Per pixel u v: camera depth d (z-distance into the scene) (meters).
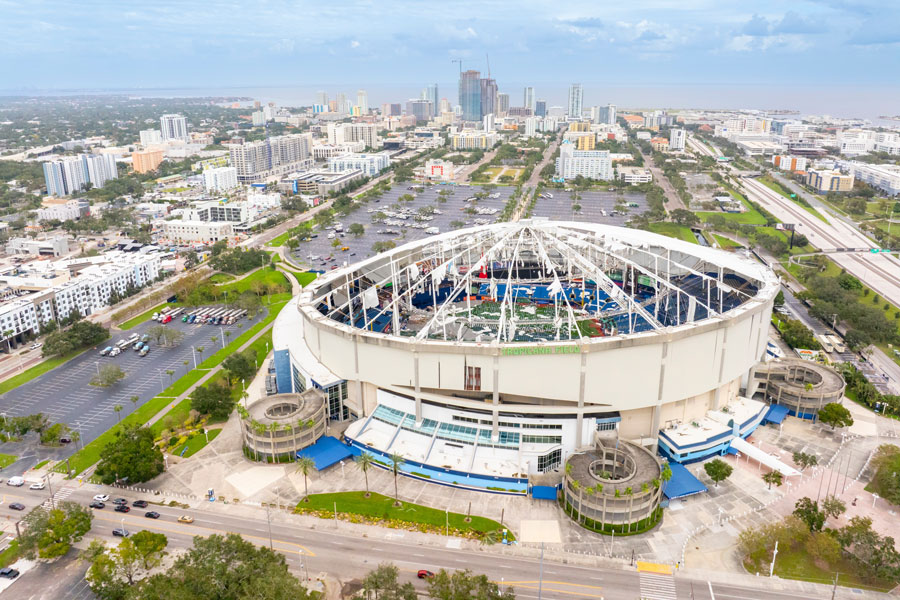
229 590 154.12
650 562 171.00
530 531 184.38
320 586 163.38
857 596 159.38
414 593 151.75
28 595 162.75
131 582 164.12
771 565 168.50
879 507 195.12
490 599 151.25
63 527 175.12
